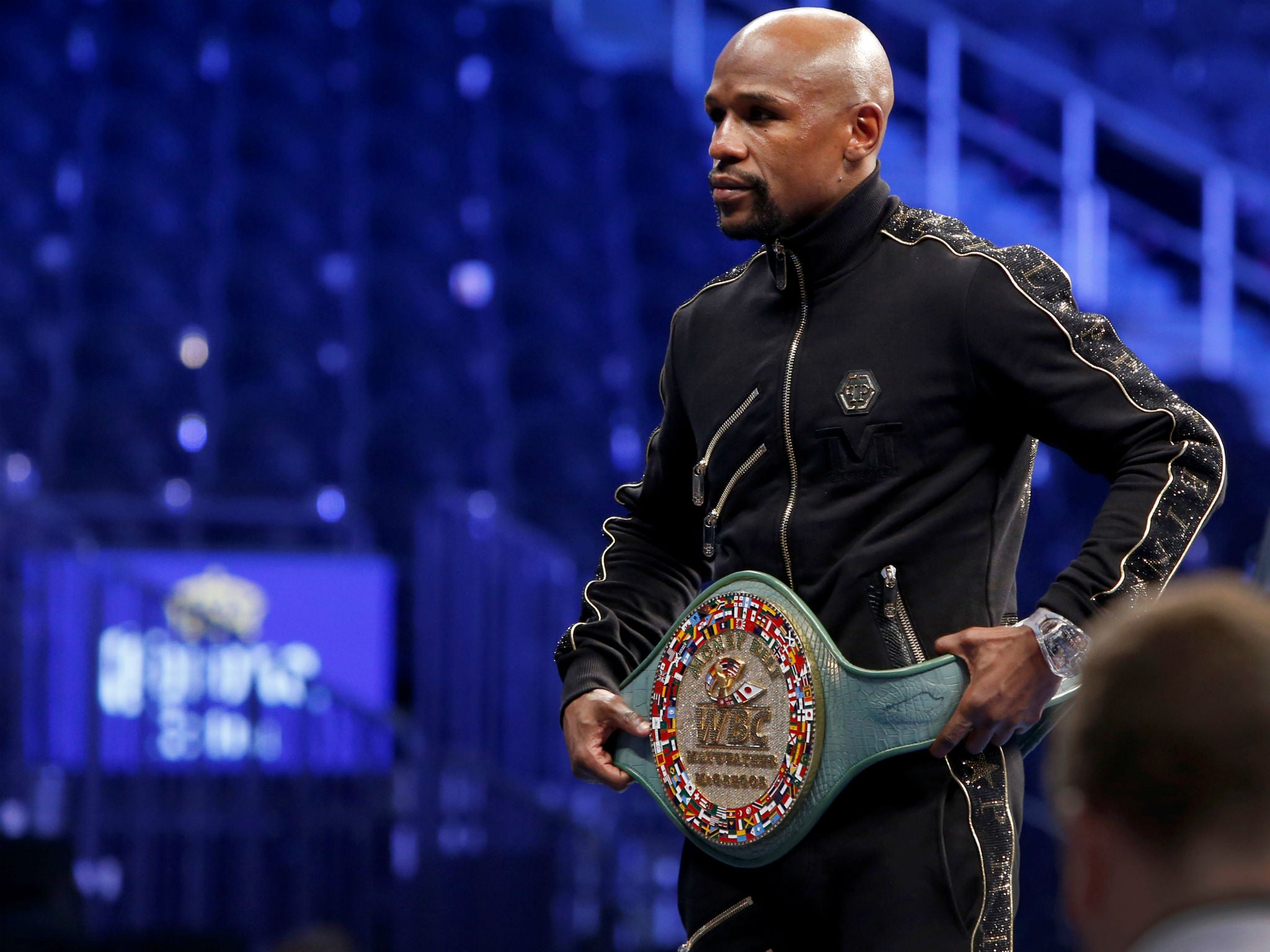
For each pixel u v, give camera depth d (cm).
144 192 1598
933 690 234
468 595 995
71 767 874
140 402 1394
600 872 945
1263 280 1766
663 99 1853
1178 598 113
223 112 1700
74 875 771
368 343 1515
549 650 1005
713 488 270
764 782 246
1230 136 1848
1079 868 115
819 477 254
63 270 1510
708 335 277
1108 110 1758
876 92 261
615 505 1450
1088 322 248
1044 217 1792
